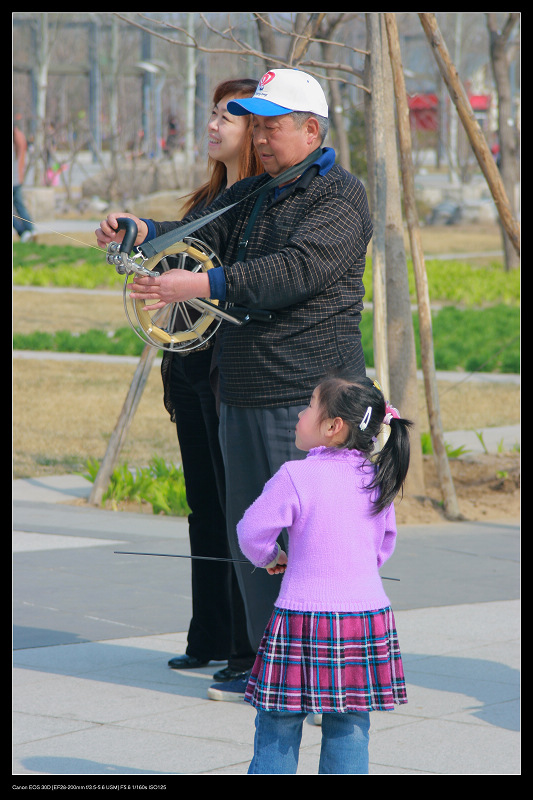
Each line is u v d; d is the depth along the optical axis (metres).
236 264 5.14
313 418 4.54
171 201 50.59
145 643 7.55
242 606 6.55
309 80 5.53
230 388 5.66
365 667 4.32
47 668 6.96
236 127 6.61
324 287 5.36
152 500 12.23
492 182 11.58
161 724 5.96
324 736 4.53
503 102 34.59
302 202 5.49
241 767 5.30
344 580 4.37
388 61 11.80
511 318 26.72
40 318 27.30
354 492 4.43
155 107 68.56
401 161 11.66
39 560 9.87
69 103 76.62
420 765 5.33
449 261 38.94
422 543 10.73
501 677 6.77
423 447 14.17
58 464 14.52
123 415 12.46
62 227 45.31
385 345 9.93
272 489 4.47
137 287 5.02
